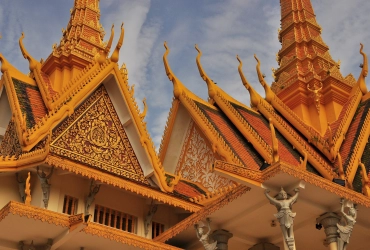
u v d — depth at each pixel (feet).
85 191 57.98
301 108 86.07
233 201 48.52
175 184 63.62
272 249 54.90
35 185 55.21
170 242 58.13
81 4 89.35
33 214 46.29
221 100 76.64
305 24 101.50
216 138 66.23
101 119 63.41
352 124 77.20
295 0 105.70
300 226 51.70
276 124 76.54
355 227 52.31
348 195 47.29
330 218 48.21
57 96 63.00
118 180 57.57
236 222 51.70
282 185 45.37
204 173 71.00
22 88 65.36
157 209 63.93
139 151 64.03
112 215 59.82
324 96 86.58
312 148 72.69
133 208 61.62
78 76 65.36
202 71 80.89
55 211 52.70
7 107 68.28
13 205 45.55
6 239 50.29
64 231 48.96
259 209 49.21
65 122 59.77
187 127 76.38
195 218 52.13
